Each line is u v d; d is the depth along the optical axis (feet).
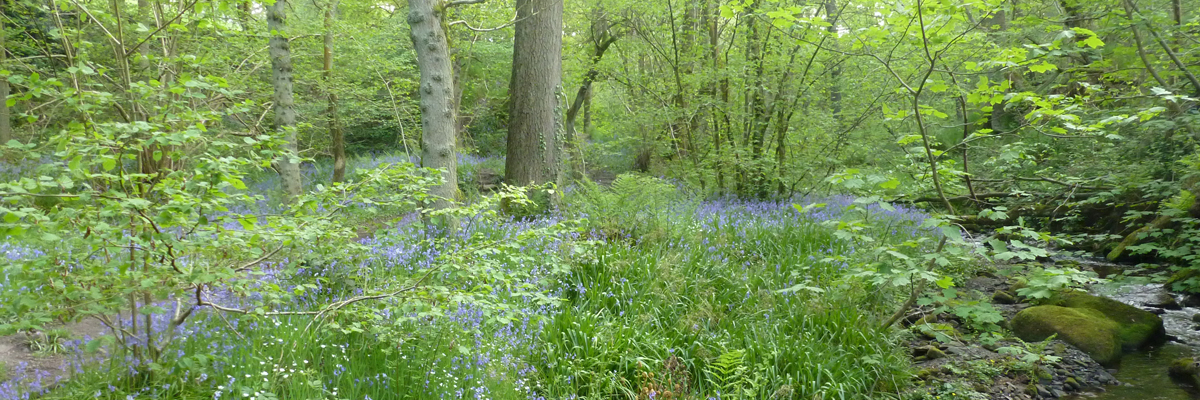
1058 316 24.48
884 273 18.75
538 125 36.24
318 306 17.40
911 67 36.73
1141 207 38.29
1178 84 30.55
